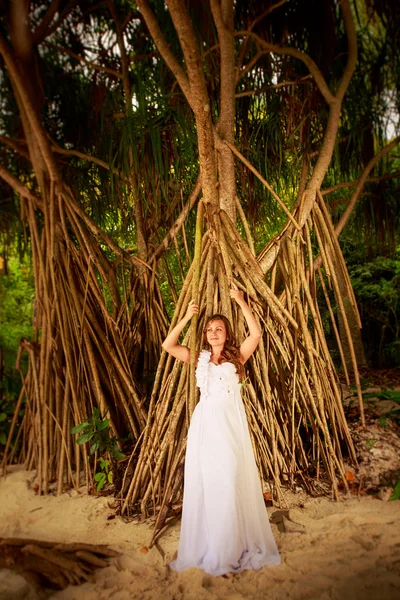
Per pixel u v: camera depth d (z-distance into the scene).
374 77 4.18
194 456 2.46
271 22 3.86
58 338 3.64
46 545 2.45
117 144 4.04
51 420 3.58
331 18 3.80
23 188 3.70
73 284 3.58
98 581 2.28
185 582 2.22
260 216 4.43
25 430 4.00
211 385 2.54
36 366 3.79
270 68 3.85
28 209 3.85
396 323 6.64
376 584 2.11
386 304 6.63
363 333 7.00
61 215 3.58
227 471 2.34
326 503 2.96
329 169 4.44
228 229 3.02
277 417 3.28
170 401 3.18
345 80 3.52
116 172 3.78
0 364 4.57
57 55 3.95
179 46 3.78
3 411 4.33
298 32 3.91
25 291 6.84
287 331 3.12
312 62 3.45
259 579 2.21
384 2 3.91
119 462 3.42
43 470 3.44
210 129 2.79
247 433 2.51
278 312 3.08
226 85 3.15
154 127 3.62
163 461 3.00
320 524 2.70
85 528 2.85
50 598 2.15
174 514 2.89
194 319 2.83
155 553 2.51
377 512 2.79
